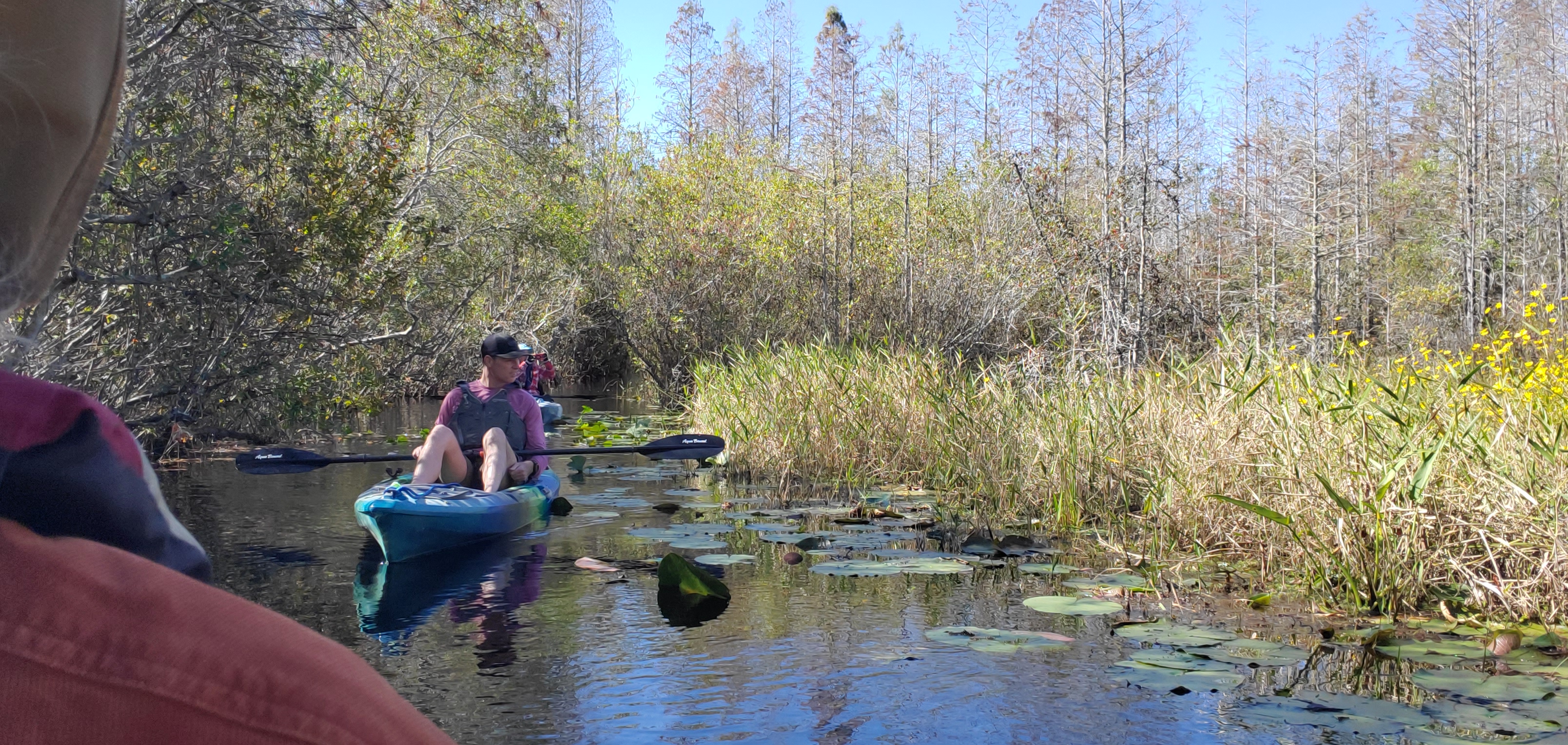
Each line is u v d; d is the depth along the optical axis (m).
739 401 9.85
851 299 14.80
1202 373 6.67
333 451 9.89
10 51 0.36
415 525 5.34
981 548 5.60
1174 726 3.05
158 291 6.54
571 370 23.59
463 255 15.84
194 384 7.03
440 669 3.58
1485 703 3.20
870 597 4.59
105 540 0.40
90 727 0.34
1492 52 21.52
